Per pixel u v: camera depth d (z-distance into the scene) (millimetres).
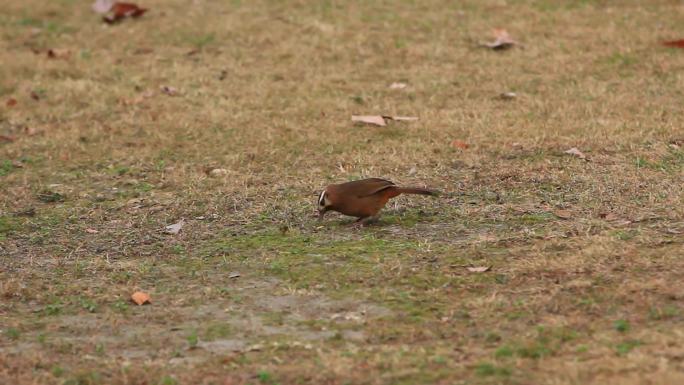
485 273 10398
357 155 14805
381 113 16750
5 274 11039
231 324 9531
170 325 9602
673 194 12586
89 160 15180
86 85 18516
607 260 10445
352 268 10758
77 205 13359
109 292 10438
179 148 15547
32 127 16641
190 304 10062
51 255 11672
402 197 13016
